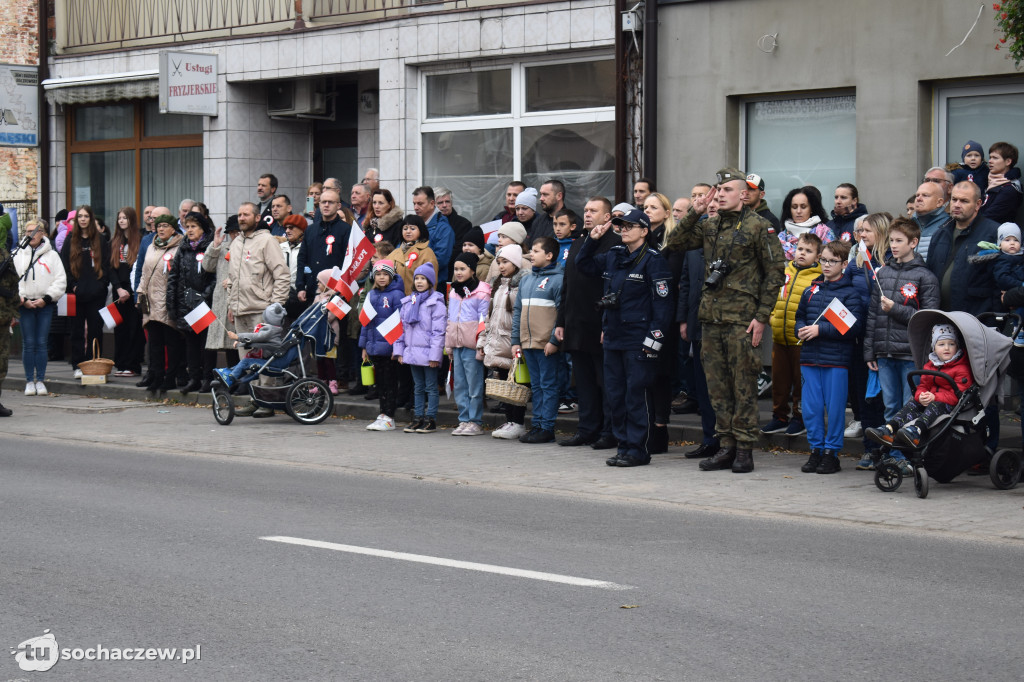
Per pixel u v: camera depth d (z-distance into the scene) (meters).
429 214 13.76
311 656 5.45
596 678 5.17
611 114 15.60
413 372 12.67
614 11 15.27
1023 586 6.67
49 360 19.31
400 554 7.31
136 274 16.38
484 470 10.45
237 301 14.16
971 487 9.59
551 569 6.97
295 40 18.06
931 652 5.54
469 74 16.81
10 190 21.69
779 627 5.90
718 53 14.66
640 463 10.63
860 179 13.88
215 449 11.70
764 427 11.75
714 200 10.48
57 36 21.00
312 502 9.00
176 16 19.53
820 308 10.20
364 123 18.48
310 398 13.32
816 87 14.10
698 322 10.86
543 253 11.63
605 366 10.78
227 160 18.83
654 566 7.06
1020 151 13.20
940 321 9.51
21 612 6.12
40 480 9.89
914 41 13.45
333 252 14.36
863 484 9.76
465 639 5.69
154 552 7.35
